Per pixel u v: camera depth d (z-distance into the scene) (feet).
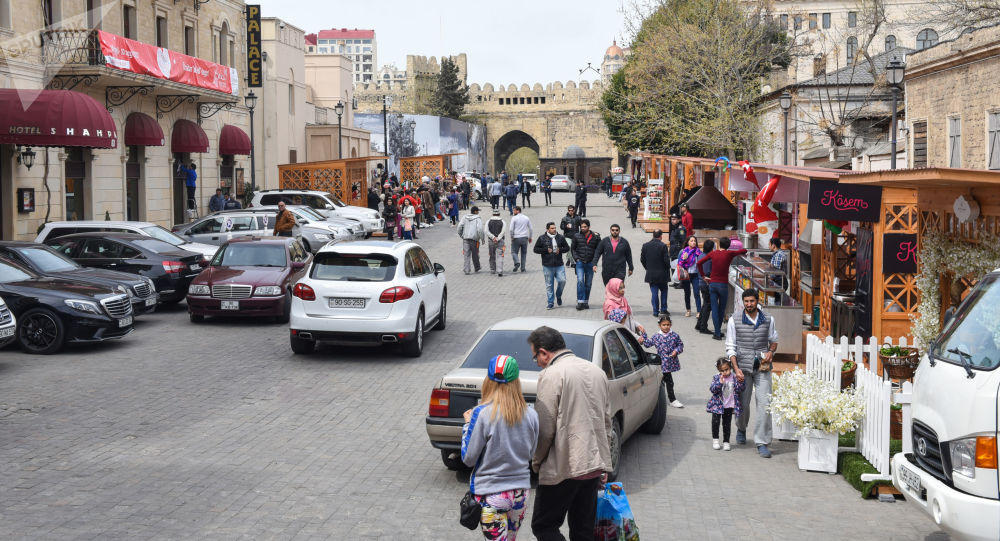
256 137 161.48
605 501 21.40
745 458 33.50
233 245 64.64
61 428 35.06
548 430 20.59
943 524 21.17
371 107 330.54
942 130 91.97
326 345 54.60
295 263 63.72
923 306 36.83
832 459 31.63
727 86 132.46
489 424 19.83
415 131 249.55
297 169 145.28
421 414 38.78
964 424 20.97
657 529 25.57
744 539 24.91
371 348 53.93
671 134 136.36
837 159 119.34
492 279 84.79
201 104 123.13
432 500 27.68
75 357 49.60
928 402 23.09
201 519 25.41
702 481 30.45
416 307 50.29
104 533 24.04
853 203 42.14
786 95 106.93
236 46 138.00
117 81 94.63
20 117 74.79
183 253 67.72
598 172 263.90
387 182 148.15
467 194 175.22
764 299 49.75
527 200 197.16
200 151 117.08
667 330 40.81
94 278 56.08
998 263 31.86
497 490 19.80
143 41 106.22
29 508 25.91
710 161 79.97
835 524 26.30
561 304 69.67
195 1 121.08
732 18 137.80
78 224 69.82
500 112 328.29
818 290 56.54
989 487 20.22
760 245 80.64
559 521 20.92
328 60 209.36
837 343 49.21
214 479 29.25
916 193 42.78
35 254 57.21
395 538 24.36
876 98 129.49
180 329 59.41
